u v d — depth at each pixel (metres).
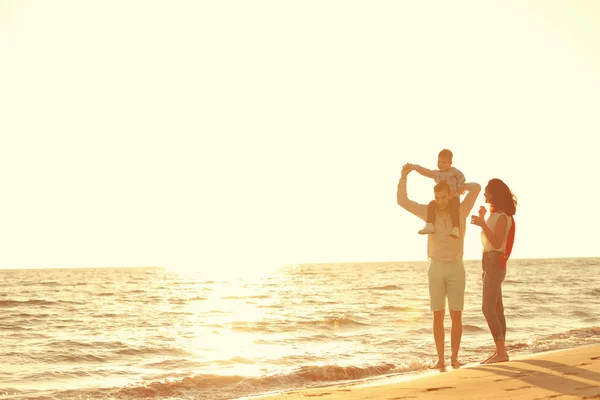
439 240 7.35
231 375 8.00
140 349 12.27
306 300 31.95
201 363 10.47
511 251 7.45
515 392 5.07
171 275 116.62
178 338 14.61
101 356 11.53
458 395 5.09
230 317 21.59
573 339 10.41
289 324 17.45
